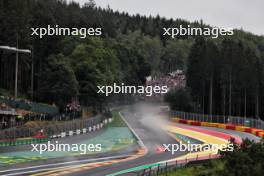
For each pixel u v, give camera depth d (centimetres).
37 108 13338
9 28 15350
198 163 8062
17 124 10738
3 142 9494
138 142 11981
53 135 11256
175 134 14038
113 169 7919
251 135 13850
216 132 14662
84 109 15562
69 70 15050
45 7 19662
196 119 17625
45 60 17412
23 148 9619
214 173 7238
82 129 12938
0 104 11625
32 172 7281
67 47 18088
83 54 16838
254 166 6981
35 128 10656
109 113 17788
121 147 10944
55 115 12875
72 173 7394
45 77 15238
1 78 16788
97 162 8669
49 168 7712
